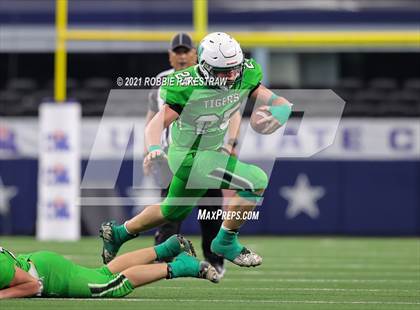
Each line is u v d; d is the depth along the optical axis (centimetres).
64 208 3797
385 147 4219
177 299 1986
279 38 4031
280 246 3672
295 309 1831
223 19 4772
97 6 4731
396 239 4072
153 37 3981
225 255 2009
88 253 3194
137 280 1866
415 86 4500
